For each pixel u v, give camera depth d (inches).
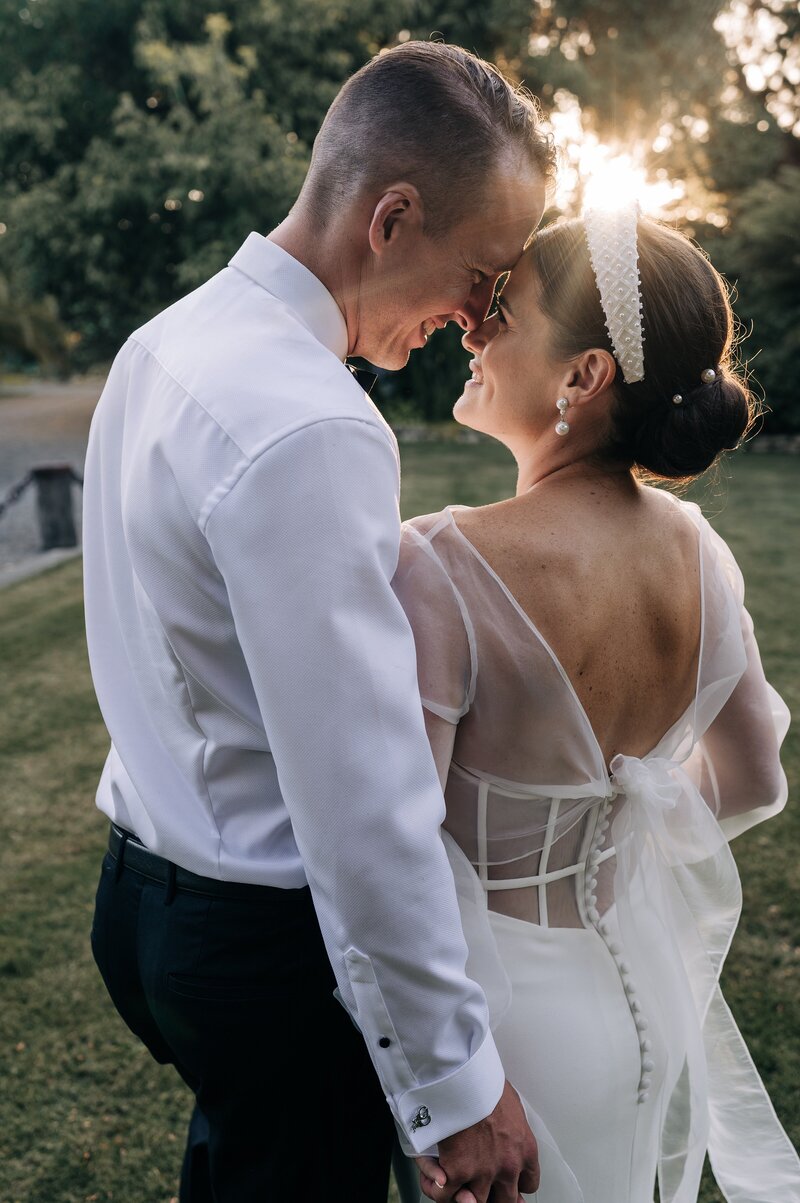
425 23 603.8
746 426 44.3
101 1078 85.0
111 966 51.6
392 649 38.5
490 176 42.2
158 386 43.4
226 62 547.2
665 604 45.9
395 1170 54.3
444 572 42.7
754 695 52.4
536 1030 45.5
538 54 591.2
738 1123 55.4
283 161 551.8
